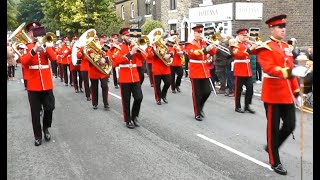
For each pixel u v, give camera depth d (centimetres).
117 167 611
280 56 557
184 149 694
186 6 2591
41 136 755
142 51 826
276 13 2055
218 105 1099
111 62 1071
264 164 611
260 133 789
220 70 1284
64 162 644
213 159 637
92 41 1048
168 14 2870
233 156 650
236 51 973
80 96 1352
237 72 983
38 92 737
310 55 1043
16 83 1833
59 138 791
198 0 2491
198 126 860
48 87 735
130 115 877
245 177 557
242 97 1214
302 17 2081
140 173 582
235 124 870
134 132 821
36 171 606
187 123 891
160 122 907
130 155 668
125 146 721
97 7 3575
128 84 845
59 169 611
